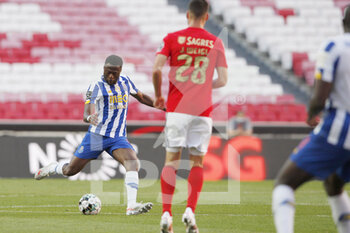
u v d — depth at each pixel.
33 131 51.34
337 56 14.55
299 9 82.75
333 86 14.82
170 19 78.31
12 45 71.00
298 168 15.08
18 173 48.44
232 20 79.94
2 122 50.88
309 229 22.17
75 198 33.75
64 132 51.25
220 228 22.27
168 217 18.80
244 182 48.78
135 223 23.17
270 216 26.34
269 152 52.12
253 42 78.12
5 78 66.81
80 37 73.25
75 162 27.78
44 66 69.00
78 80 67.81
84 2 78.12
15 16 74.75
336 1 84.69
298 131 56.16
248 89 71.25
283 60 74.94
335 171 16.12
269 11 81.31
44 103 61.62
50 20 74.88
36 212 26.84
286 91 72.50
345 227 16.44
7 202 31.33
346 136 14.55
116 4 79.12
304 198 35.88
